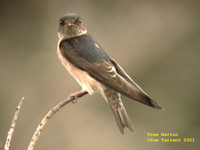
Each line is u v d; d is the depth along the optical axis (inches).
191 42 565.3
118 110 303.1
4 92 536.1
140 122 500.4
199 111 508.1
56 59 555.2
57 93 525.7
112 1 602.5
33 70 552.7
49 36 589.0
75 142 489.4
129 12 594.2
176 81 532.1
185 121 502.3
